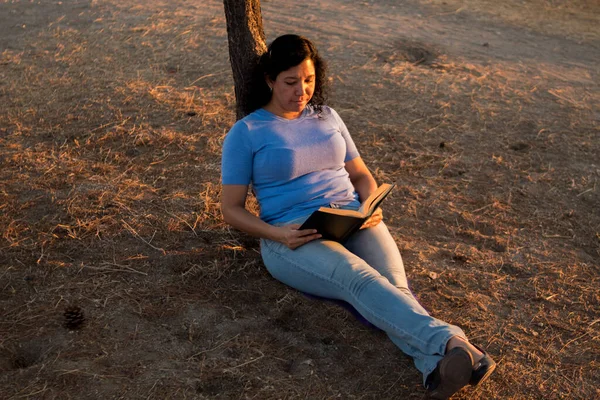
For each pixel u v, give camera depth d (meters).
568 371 2.96
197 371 2.78
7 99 5.66
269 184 3.21
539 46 8.11
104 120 5.24
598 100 6.34
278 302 3.26
